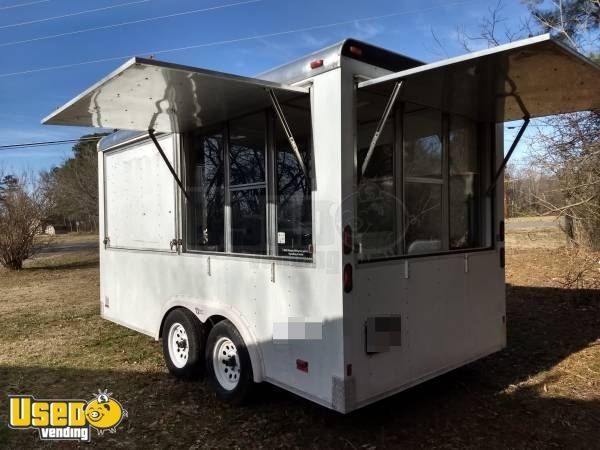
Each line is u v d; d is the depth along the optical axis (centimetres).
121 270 534
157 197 470
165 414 367
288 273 319
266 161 352
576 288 728
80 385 435
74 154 3170
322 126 295
